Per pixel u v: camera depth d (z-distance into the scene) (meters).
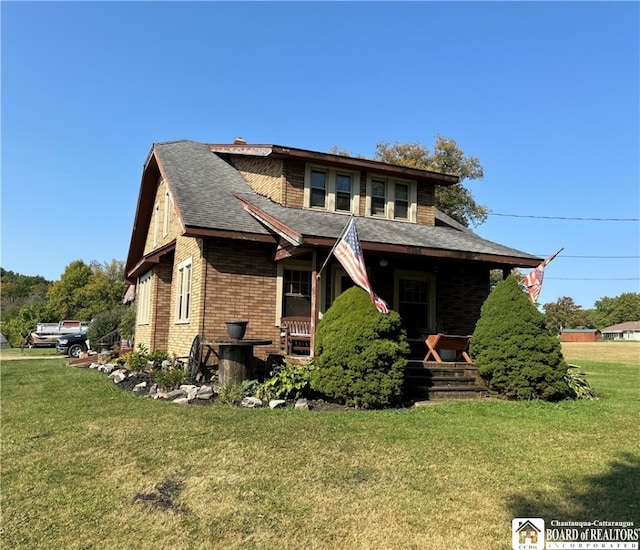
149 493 4.98
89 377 13.03
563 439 6.80
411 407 9.17
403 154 32.09
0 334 36.66
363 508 4.53
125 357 15.45
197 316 12.05
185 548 3.93
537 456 5.99
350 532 4.11
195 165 16.05
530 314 10.23
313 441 6.43
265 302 12.60
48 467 5.79
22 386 11.85
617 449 6.34
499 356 10.19
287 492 4.88
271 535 4.09
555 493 4.84
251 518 4.38
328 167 14.27
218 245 12.26
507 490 4.91
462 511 4.46
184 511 4.55
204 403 9.05
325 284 13.16
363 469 5.47
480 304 15.31
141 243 20.86
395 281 14.09
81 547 3.99
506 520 4.29
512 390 10.07
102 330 24.59
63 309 58.16
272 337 12.53
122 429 7.12
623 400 10.66
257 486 5.04
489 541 3.95
